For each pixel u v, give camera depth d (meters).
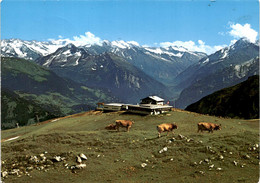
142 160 19.47
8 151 23.31
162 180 15.38
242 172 15.77
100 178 16.41
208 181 14.49
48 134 28.66
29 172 17.86
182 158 19.08
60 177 16.86
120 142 25.05
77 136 27.78
